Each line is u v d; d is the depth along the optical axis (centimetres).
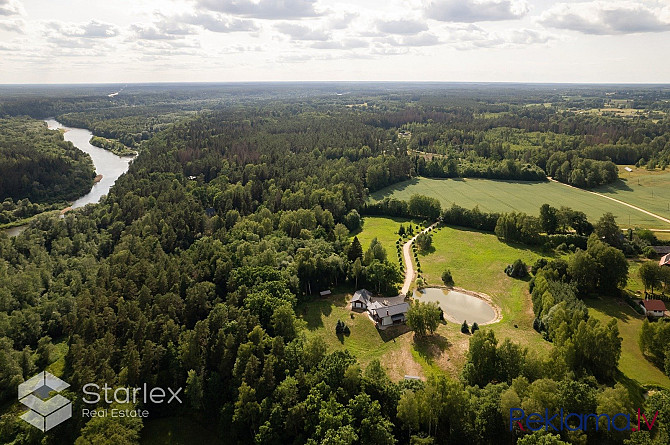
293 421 6112
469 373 6906
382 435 5562
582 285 10469
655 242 13462
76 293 10931
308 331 9162
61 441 6569
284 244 12588
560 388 5822
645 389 7006
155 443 6812
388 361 8081
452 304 10519
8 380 7931
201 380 7188
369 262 11688
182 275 9962
